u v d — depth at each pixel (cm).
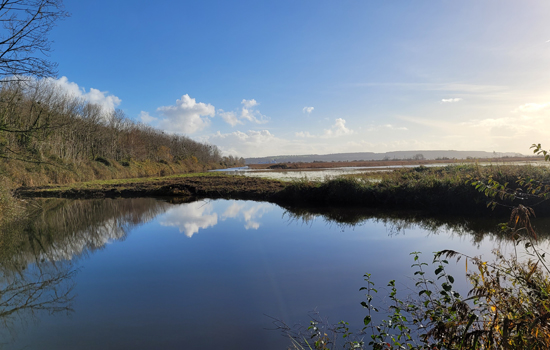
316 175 3541
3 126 1398
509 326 248
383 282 618
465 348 295
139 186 2656
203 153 9569
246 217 1448
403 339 398
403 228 1118
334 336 427
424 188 1476
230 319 501
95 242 1040
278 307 533
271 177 3284
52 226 1303
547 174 1189
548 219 1074
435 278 609
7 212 1314
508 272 343
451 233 1015
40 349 434
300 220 1340
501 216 1213
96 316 527
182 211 1656
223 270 735
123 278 703
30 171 2675
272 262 780
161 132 7206
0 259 870
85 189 2467
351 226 1184
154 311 538
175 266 777
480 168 1470
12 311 554
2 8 984
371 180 1864
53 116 3084
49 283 687
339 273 687
